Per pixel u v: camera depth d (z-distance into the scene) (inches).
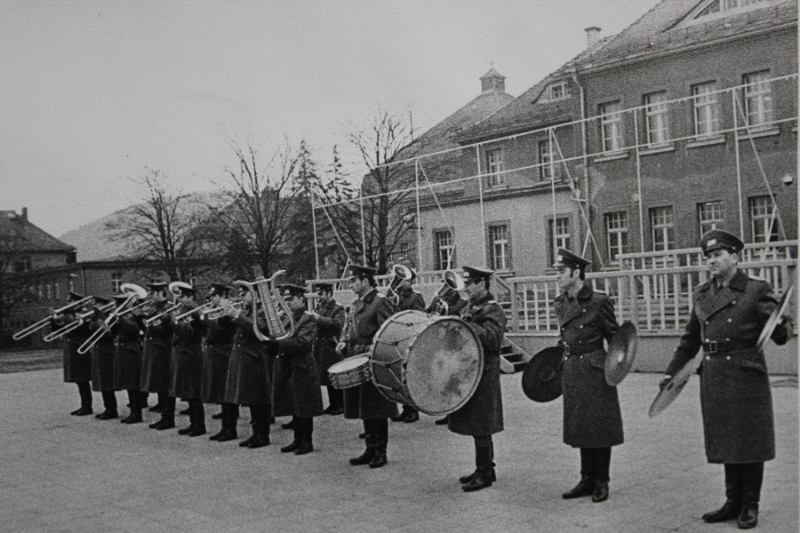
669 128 981.2
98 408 625.9
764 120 903.1
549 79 1202.0
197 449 423.8
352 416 364.8
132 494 332.5
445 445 400.8
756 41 901.8
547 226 1176.2
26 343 2324.1
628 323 271.9
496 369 311.0
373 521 271.9
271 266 1621.6
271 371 432.1
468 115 1481.3
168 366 500.1
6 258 2293.3
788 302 227.1
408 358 294.4
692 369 262.5
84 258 2662.4
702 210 960.9
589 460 286.7
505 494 296.2
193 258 1793.8
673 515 258.1
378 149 1393.9
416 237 1371.8
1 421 570.6
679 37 968.3
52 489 350.9
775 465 314.7
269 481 341.1
